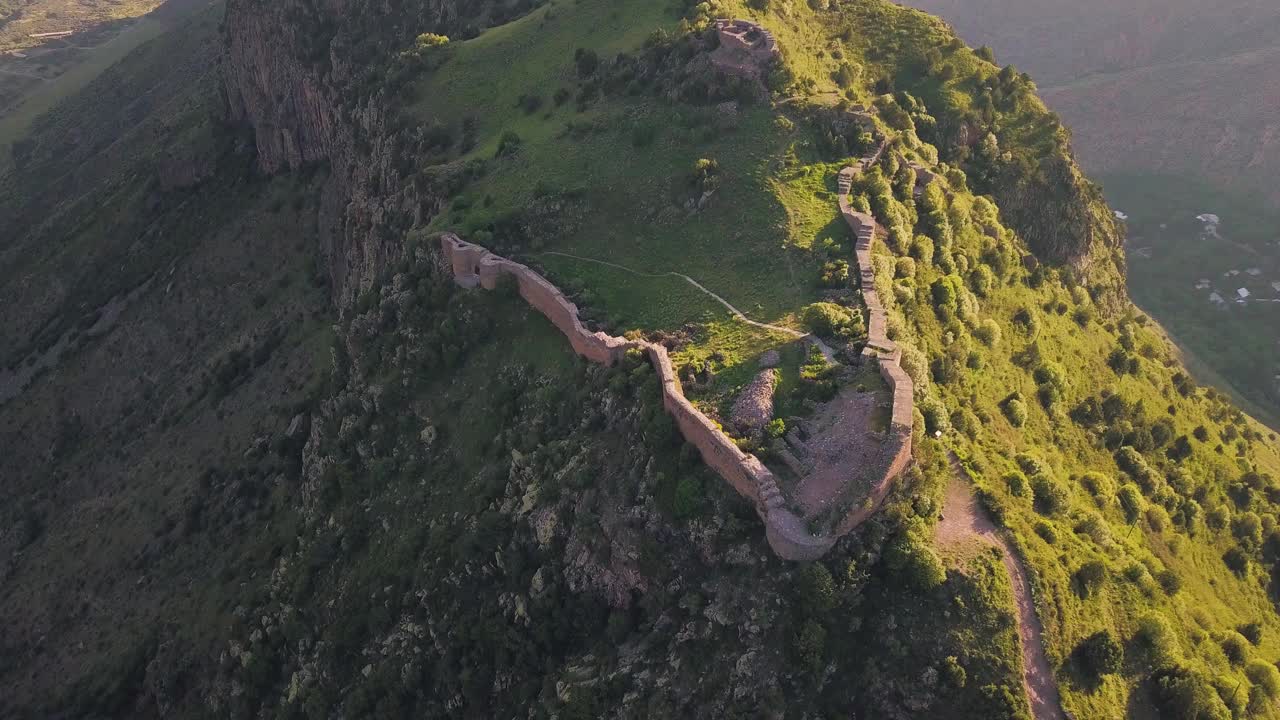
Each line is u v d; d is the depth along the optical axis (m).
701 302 108.25
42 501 186.88
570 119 144.38
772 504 78.00
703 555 83.00
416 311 125.56
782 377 91.69
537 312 116.69
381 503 118.06
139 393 199.25
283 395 167.12
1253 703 82.50
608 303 112.44
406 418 121.06
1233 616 106.56
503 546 99.81
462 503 108.81
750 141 127.19
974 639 73.88
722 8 146.88
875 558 76.88
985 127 150.50
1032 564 79.25
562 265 120.81
